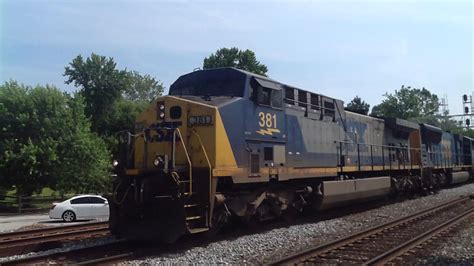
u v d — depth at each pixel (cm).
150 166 1125
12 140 3053
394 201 2266
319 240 1166
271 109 1316
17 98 3136
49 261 925
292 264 866
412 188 2470
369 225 1438
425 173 2681
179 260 907
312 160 1502
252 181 1200
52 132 3172
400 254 969
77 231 1354
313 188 1541
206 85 1282
